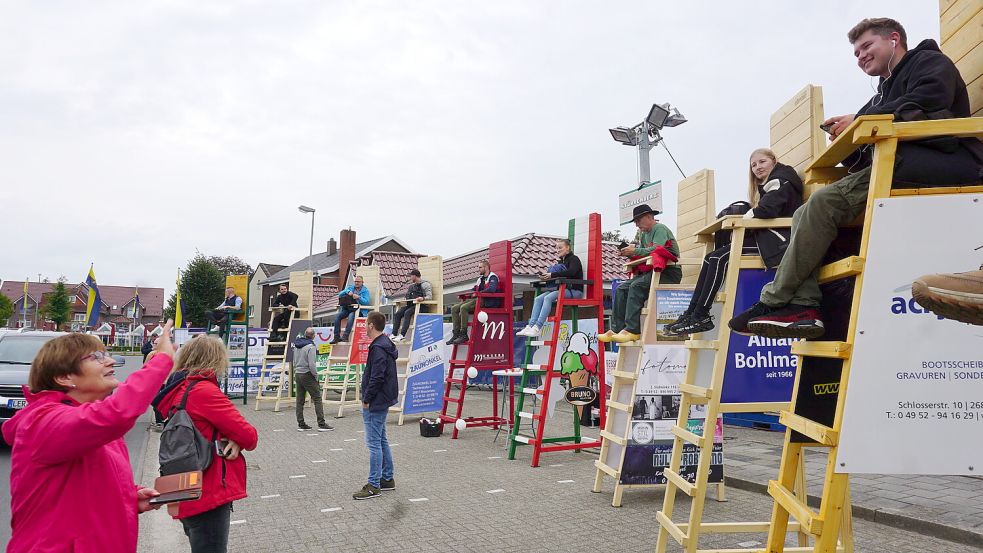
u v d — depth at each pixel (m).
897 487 6.33
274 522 6.05
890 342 2.52
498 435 11.52
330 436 11.70
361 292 16.36
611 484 7.55
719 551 4.03
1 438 10.18
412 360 13.45
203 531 3.53
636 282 7.28
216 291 64.38
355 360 15.51
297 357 12.60
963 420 2.48
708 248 4.86
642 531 5.62
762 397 4.61
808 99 5.14
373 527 5.85
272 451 10.06
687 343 4.54
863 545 4.91
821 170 3.35
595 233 9.38
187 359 3.66
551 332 10.02
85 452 2.44
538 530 5.67
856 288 2.58
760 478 7.12
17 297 87.62
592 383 9.58
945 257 2.50
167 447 3.29
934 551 4.73
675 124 13.26
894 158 2.58
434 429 11.45
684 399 4.59
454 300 23.05
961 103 2.95
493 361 11.69
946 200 2.53
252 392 19.77
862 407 2.51
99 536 2.52
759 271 4.37
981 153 2.74
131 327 89.25
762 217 4.03
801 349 3.04
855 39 3.43
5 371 10.62
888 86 3.23
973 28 4.51
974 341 2.48
